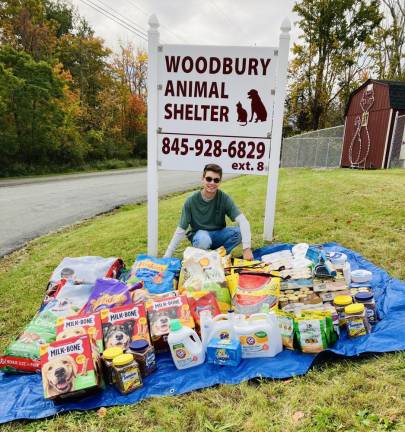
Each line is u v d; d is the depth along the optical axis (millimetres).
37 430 2020
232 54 3947
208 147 4188
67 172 26578
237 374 2305
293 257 3367
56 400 2184
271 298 2764
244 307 2748
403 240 4316
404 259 3842
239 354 2395
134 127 43812
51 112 25094
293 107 34750
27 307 3645
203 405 2068
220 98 4062
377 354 2320
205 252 3086
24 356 2469
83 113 34906
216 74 4012
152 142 4238
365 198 6438
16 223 8367
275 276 2900
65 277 3295
